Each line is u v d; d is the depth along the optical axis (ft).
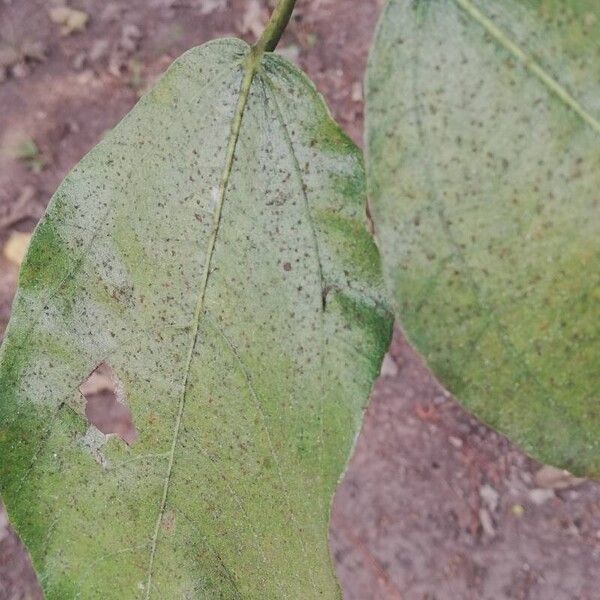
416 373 1.35
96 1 1.54
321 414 0.33
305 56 1.43
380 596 1.30
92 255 0.35
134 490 0.36
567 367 0.28
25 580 1.30
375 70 0.27
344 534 1.33
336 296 0.33
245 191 0.33
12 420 0.36
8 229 1.46
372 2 1.42
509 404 0.28
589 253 0.27
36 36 1.53
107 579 0.37
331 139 0.32
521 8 0.27
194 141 0.33
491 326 0.28
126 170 0.34
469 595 1.28
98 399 1.23
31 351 0.36
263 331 0.34
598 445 0.28
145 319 0.35
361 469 1.35
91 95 1.51
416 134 0.27
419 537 1.31
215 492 0.36
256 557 0.35
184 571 0.36
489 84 0.27
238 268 0.34
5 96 1.52
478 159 0.27
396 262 0.28
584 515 1.27
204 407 0.35
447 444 1.32
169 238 0.34
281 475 0.34
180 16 1.50
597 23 0.27
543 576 1.27
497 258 0.28
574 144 0.27
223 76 0.33
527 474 1.30
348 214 0.32
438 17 0.27
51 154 1.49
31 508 0.37
